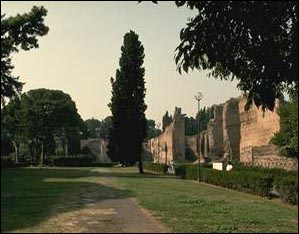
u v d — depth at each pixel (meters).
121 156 62.25
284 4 10.29
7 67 41.53
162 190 30.66
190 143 105.50
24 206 21.02
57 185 35.50
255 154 64.12
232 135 82.06
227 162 67.88
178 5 10.37
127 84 62.06
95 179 43.91
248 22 10.23
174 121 103.25
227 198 25.86
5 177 47.72
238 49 10.66
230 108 82.69
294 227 15.20
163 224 15.38
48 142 102.00
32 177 47.81
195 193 28.94
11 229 14.42
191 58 10.77
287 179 23.75
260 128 71.88
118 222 15.86
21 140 101.56
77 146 120.12
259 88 11.38
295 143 52.94
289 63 10.69
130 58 62.31
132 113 61.72
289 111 53.94
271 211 19.72
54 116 98.38
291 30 10.62
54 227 14.80
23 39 41.66
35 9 41.66
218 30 10.48
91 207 20.48
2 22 40.59
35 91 101.44
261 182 27.83
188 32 10.65
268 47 10.55
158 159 111.00
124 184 36.50
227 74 12.83
